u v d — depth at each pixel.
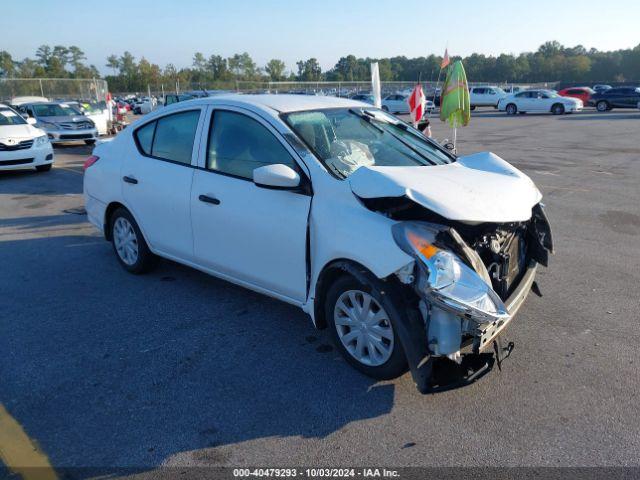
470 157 4.35
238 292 4.95
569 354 3.80
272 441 2.93
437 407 3.21
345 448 2.87
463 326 3.02
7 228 7.33
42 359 3.79
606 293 4.88
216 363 3.72
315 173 3.55
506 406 3.21
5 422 3.10
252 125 4.01
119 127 21.95
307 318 4.41
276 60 101.00
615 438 2.92
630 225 7.18
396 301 3.08
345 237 3.25
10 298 4.88
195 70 107.31
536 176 11.09
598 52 133.75
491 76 124.75
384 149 4.13
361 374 3.54
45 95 33.00
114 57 127.81
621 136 19.38
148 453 2.84
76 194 9.70
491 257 3.40
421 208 3.21
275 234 3.73
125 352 3.88
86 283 5.22
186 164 4.48
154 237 4.89
